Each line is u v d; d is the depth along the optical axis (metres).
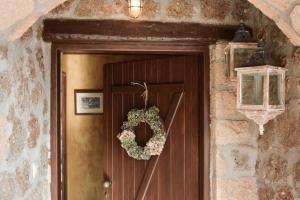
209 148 2.47
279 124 2.05
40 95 2.28
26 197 2.00
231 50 2.08
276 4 1.63
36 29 2.22
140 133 2.90
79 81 4.12
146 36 2.39
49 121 2.44
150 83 2.87
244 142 2.39
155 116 2.76
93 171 4.20
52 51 2.41
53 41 2.39
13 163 1.78
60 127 2.48
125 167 2.99
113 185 3.09
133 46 2.42
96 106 4.15
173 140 2.71
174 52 2.48
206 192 2.47
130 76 3.01
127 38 2.39
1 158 1.61
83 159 4.16
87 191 4.20
